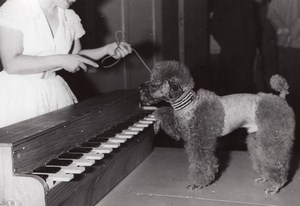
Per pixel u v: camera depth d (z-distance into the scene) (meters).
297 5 5.38
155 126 2.22
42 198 1.19
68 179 1.25
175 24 5.17
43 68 1.76
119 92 2.24
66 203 1.39
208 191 1.75
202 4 5.34
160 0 4.32
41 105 1.94
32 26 1.86
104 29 4.39
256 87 5.65
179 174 1.97
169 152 2.36
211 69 5.62
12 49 1.79
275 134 1.73
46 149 1.37
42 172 1.28
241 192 1.73
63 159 1.41
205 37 5.47
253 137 1.92
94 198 1.61
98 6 4.34
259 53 5.62
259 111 1.77
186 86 1.78
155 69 1.81
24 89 1.93
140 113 2.23
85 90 4.37
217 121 1.76
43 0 1.93
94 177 1.54
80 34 2.21
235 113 1.80
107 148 1.58
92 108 1.75
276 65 5.59
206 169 1.76
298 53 5.52
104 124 1.82
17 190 1.21
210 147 1.77
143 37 4.40
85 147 1.56
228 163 2.14
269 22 5.52
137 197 1.69
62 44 2.02
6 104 1.92
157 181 1.88
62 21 2.04
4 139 1.24
